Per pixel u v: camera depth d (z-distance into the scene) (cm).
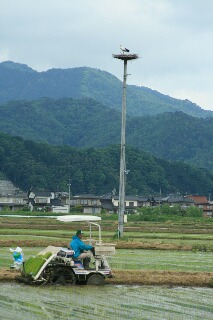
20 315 1962
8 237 5281
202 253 4297
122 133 5303
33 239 5000
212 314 2059
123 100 5341
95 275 2661
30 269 2620
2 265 3212
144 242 4819
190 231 6856
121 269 3139
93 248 2705
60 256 2673
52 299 2267
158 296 2412
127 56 5281
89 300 2269
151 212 13138
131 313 2045
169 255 4066
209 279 2805
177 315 2031
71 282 2641
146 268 3244
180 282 2766
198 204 18838
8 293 2380
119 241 4825
